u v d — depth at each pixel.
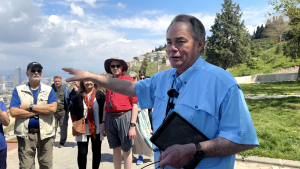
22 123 3.05
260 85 20.98
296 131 5.24
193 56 1.28
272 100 10.14
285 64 50.72
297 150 3.91
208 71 1.20
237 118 1.07
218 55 42.09
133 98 3.11
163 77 1.47
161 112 1.35
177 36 1.24
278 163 3.62
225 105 1.10
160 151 1.35
